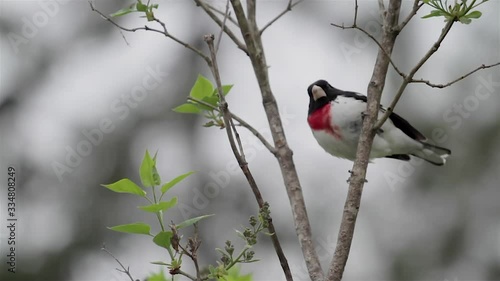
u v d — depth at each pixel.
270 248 11.83
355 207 4.70
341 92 8.52
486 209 12.79
